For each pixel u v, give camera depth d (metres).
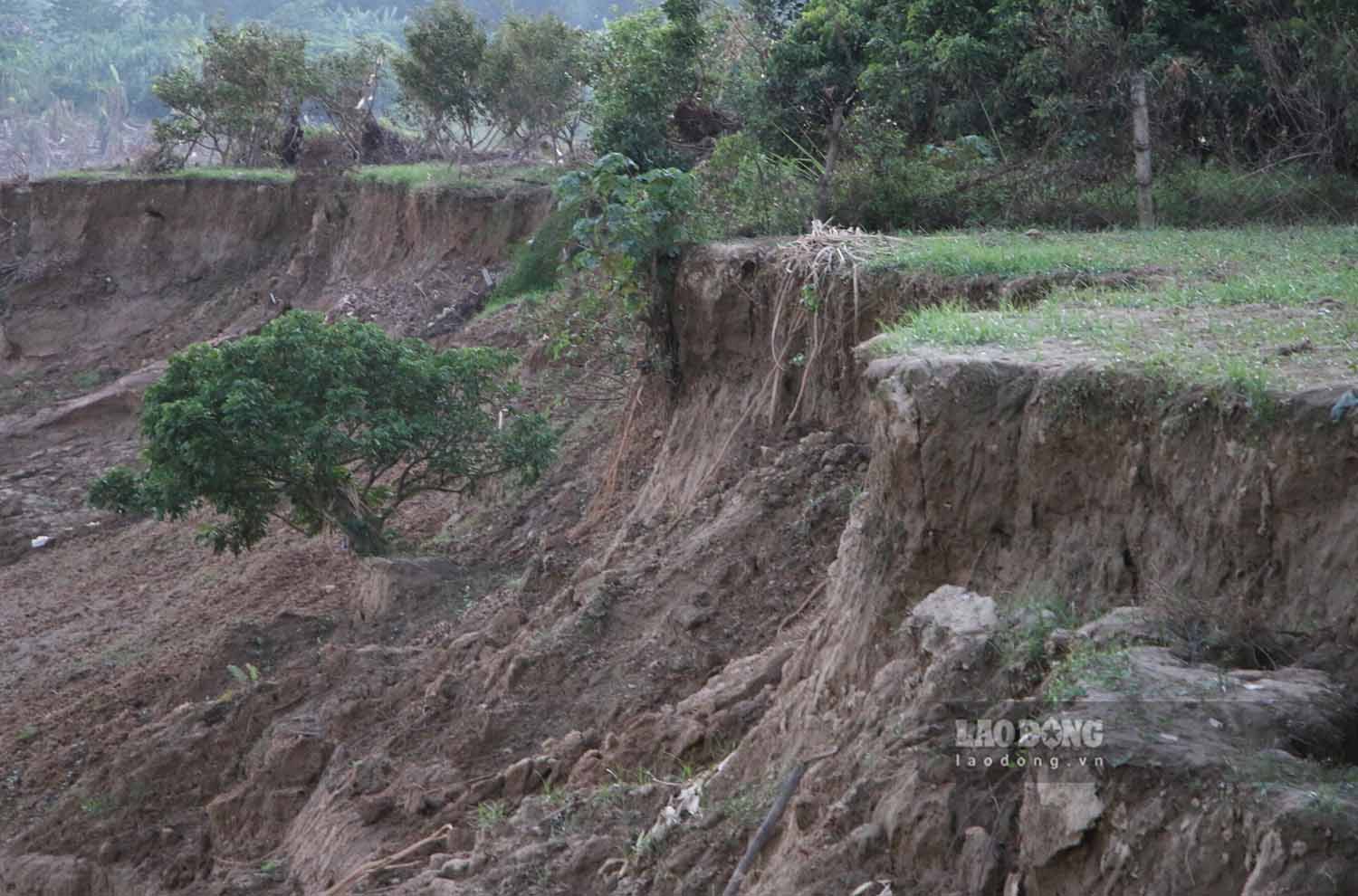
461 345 26.97
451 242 32.94
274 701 15.16
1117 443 6.90
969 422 7.44
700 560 12.24
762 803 7.62
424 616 16.80
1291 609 6.00
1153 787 4.88
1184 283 10.26
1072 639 6.15
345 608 19.00
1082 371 7.07
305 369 17.55
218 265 38.88
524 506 19.45
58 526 28.72
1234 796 4.65
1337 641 5.78
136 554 25.86
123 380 34.09
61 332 39.12
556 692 11.81
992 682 6.27
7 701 20.27
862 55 18.92
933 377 7.53
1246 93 16.67
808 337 13.53
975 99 17.72
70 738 17.94
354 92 42.12
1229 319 8.39
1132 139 16.38
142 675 18.92
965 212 16.66
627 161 15.51
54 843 14.80
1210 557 6.38
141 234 39.94
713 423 14.87
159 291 39.19
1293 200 15.50
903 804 6.00
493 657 12.85
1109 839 4.96
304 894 11.31
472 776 11.35
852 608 8.03
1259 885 4.43
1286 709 5.18
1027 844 5.33
